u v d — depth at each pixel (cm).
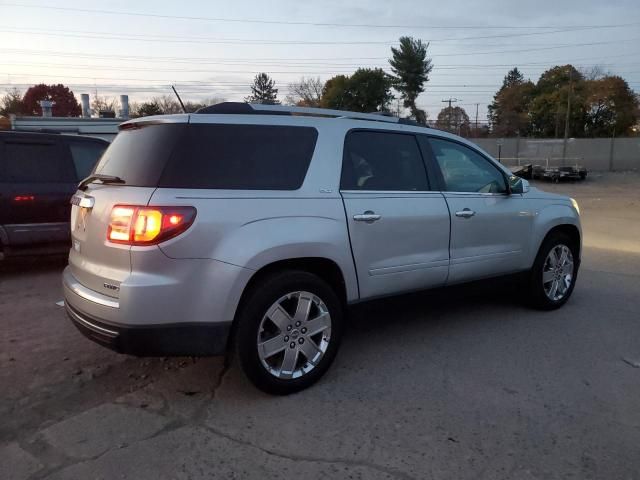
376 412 357
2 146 695
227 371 420
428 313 571
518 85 7900
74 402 371
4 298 623
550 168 3531
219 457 306
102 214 352
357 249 409
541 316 564
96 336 349
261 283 363
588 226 1353
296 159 390
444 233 469
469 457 306
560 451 313
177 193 339
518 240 537
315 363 391
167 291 332
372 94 6600
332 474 291
